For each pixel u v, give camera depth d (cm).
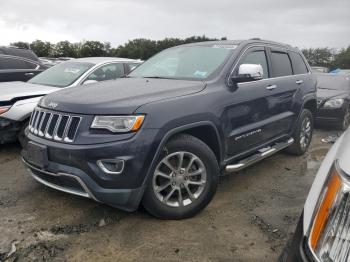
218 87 370
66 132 309
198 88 356
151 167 303
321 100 802
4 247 293
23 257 280
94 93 342
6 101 521
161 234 315
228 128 375
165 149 318
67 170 302
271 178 469
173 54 463
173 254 286
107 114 297
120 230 321
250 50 437
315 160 557
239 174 481
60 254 285
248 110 405
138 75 450
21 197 389
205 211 362
